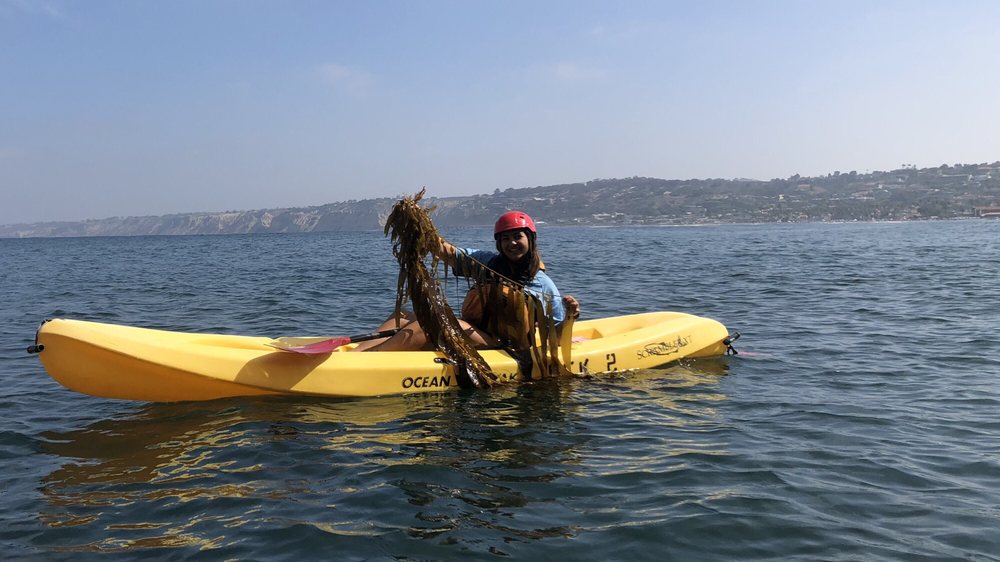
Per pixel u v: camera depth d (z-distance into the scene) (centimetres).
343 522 352
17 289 1686
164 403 559
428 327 612
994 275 1686
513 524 349
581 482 401
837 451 449
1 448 463
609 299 1326
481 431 493
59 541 335
